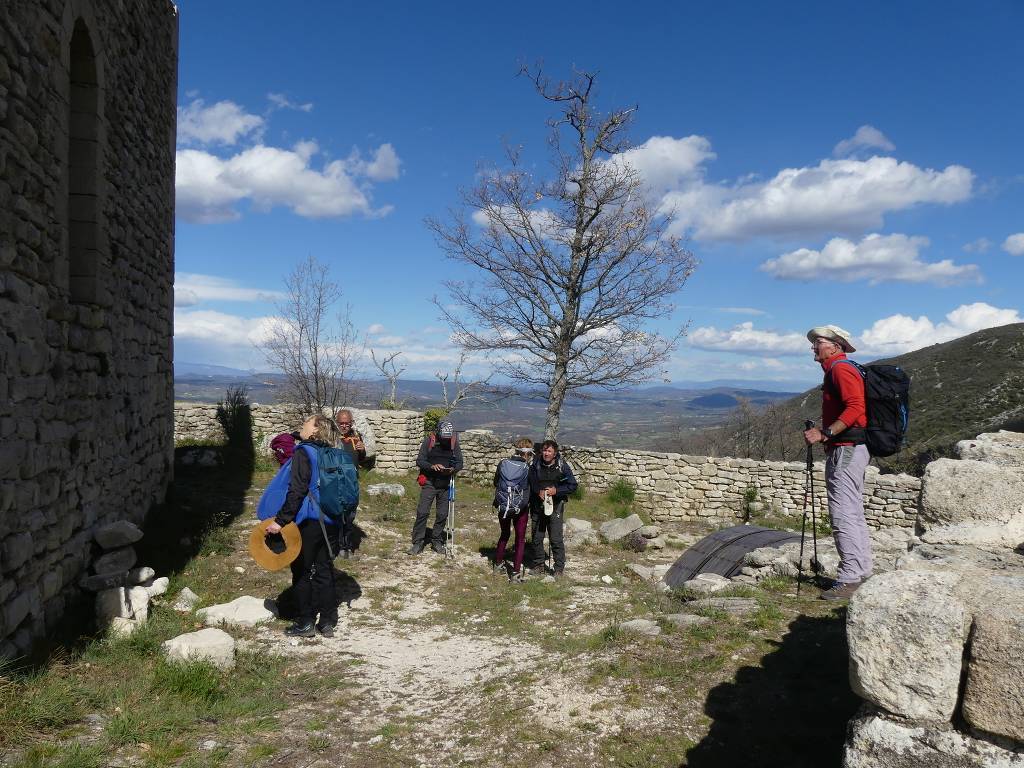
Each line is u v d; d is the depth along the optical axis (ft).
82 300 19.03
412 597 22.75
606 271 52.95
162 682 13.12
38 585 14.67
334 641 17.69
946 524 8.89
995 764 5.40
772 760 10.30
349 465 18.06
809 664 13.05
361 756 11.39
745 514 47.83
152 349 27.40
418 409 63.16
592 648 15.65
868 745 5.92
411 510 37.47
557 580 25.85
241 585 20.89
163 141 28.91
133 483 24.08
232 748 11.28
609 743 11.35
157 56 27.45
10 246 13.47
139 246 24.84
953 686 5.60
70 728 11.19
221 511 29.84
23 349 14.03
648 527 39.45
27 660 13.19
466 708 13.42
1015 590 5.75
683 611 17.54
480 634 18.80
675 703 12.29
